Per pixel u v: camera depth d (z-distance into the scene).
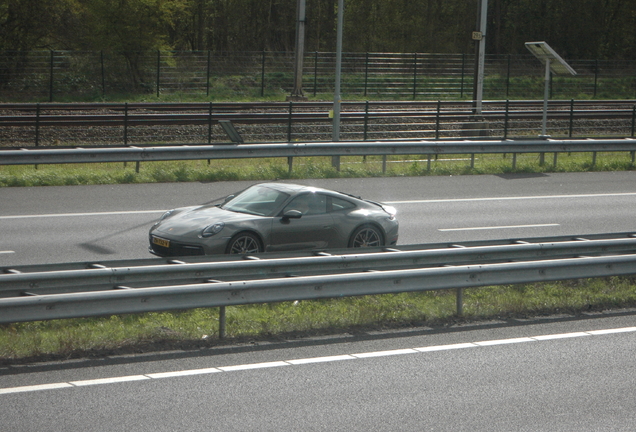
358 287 11.99
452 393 9.17
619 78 66.56
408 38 88.00
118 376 9.48
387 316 12.55
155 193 24.34
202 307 10.98
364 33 89.12
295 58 50.44
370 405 8.72
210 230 14.82
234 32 88.56
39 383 9.13
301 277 11.62
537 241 15.03
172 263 12.48
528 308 13.26
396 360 10.42
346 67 61.12
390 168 30.45
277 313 12.87
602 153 38.19
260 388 9.20
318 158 33.56
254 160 32.56
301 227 15.82
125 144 29.61
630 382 9.71
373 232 16.95
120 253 16.98
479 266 12.63
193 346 10.84
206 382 9.35
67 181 25.36
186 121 35.44
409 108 47.31
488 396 9.10
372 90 58.16
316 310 12.96
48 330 11.66
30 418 8.07
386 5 88.50
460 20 91.94
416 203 24.33
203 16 91.25
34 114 38.03
